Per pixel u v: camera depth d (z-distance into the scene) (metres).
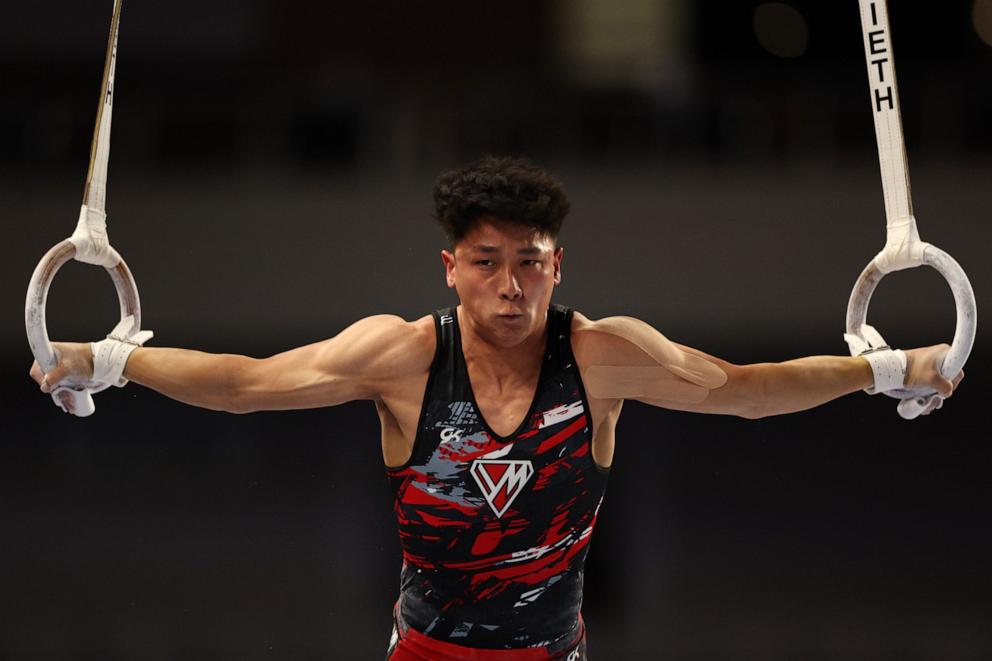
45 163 36.81
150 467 26.95
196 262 36.50
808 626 17.38
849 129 36.78
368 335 9.62
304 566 19.72
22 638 16.55
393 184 36.66
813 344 36.19
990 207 35.66
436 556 9.82
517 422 9.48
